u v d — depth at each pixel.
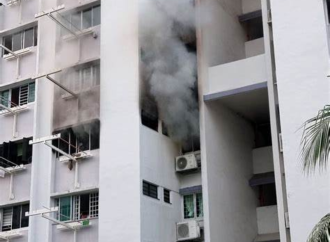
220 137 21.12
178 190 21.58
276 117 18.80
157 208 20.14
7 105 24.55
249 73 20.75
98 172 21.09
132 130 20.22
